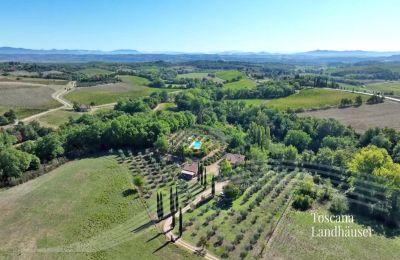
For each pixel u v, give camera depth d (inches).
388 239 2576.3
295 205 3043.8
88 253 2381.9
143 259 2315.5
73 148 4633.4
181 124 5703.7
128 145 4744.1
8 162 3641.7
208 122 6225.4
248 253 2369.6
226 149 4682.6
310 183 3253.0
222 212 2938.0
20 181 3627.0
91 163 4136.3
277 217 2847.0
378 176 3129.9
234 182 3472.0
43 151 4269.2
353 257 2348.7
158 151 4503.0
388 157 3464.6
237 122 6879.9
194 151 4397.1
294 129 5693.9
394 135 4601.4
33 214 2901.1
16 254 2358.5
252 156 4158.5
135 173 3801.7
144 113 6363.2
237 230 2647.6
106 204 3078.2
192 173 3757.4
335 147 4798.2
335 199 3075.8
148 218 2856.8
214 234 2598.4
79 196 3230.8
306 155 4183.1
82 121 6058.1
